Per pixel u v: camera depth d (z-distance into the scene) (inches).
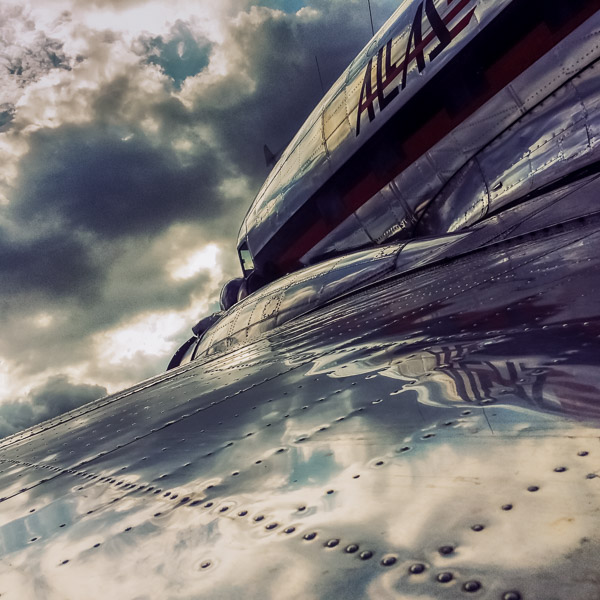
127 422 241.0
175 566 72.5
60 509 123.0
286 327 500.1
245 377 252.5
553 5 469.7
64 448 230.8
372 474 83.6
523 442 78.2
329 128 694.5
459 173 580.1
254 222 855.1
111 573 76.9
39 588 80.0
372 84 629.9
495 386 107.6
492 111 531.8
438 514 65.2
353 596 54.4
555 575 48.9
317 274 596.7
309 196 731.4
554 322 142.4
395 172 635.5
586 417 80.0
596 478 62.9
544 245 277.6
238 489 95.8
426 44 565.0
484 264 307.6
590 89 464.8
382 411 116.0
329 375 180.1
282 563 64.9
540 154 498.6
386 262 513.3
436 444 87.4
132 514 100.7
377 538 64.1
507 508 62.1
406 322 235.8
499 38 509.7
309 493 84.0
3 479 201.0
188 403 230.4
